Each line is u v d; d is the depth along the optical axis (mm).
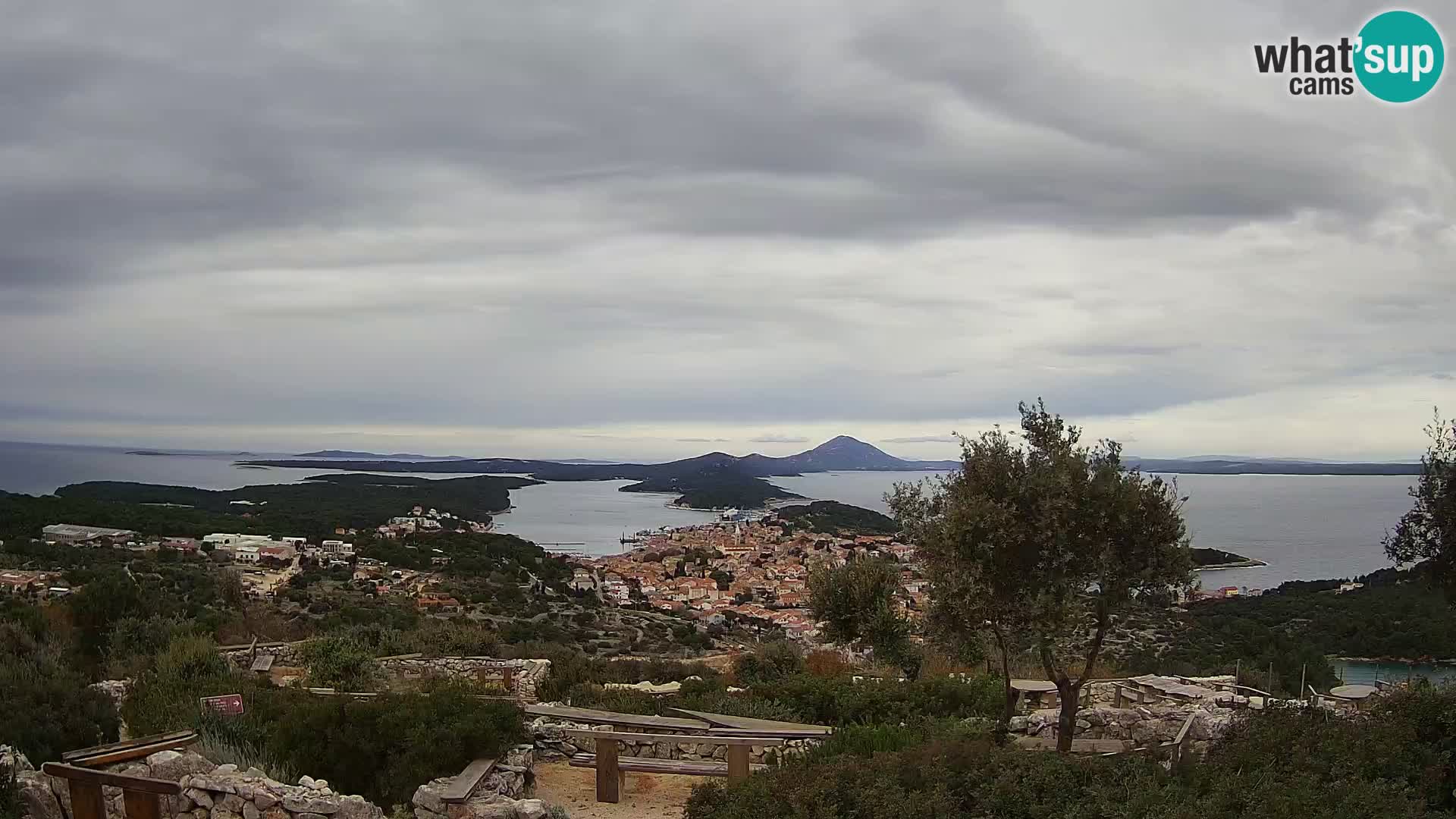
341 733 10406
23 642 17906
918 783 8562
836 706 14922
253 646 22766
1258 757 8609
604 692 16531
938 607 11328
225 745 10484
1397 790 7438
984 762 8711
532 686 20500
